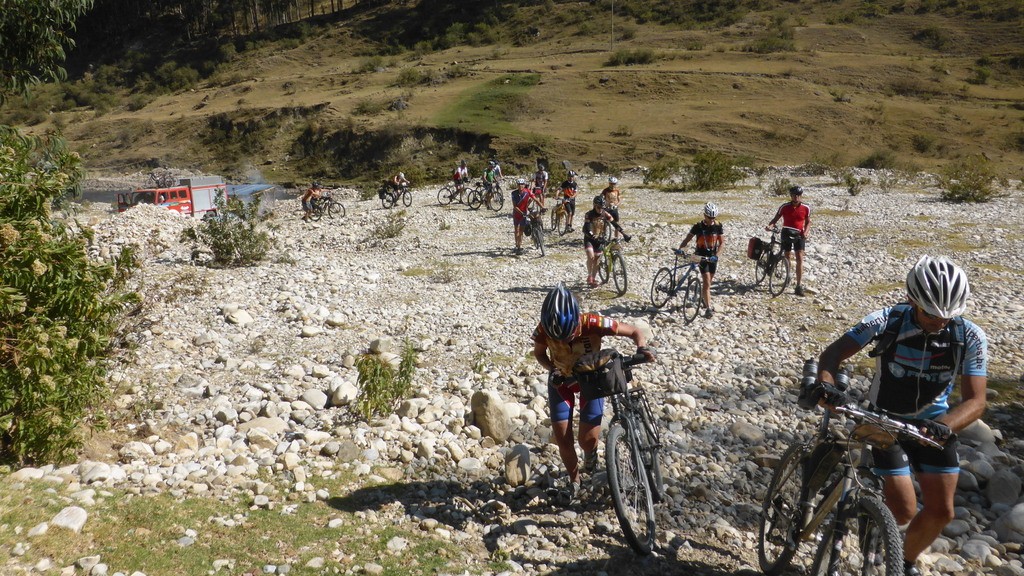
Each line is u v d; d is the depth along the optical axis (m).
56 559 3.51
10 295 4.54
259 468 5.27
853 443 3.54
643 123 66.31
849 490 3.28
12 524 3.69
